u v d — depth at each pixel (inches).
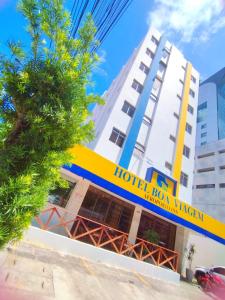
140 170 580.4
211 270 475.2
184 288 366.3
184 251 518.0
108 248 412.8
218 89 2133.4
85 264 271.7
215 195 1363.2
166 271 372.8
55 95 103.0
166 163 666.8
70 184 412.5
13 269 176.6
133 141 591.2
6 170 84.5
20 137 94.8
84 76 110.2
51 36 106.9
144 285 283.0
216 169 1446.9
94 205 424.2
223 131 1857.8
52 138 103.4
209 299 351.6
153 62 785.6
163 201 382.3
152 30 876.0
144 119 674.8
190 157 757.3
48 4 107.1
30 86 100.1
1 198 80.7
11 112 102.1
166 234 519.8
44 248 268.4
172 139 725.3
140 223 484.7
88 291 191.8
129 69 748.6
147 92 701.3
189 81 920.9
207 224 444.5
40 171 96.5
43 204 95.4
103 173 316.8
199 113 2156.7
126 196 335.3
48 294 156.6
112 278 259.0
